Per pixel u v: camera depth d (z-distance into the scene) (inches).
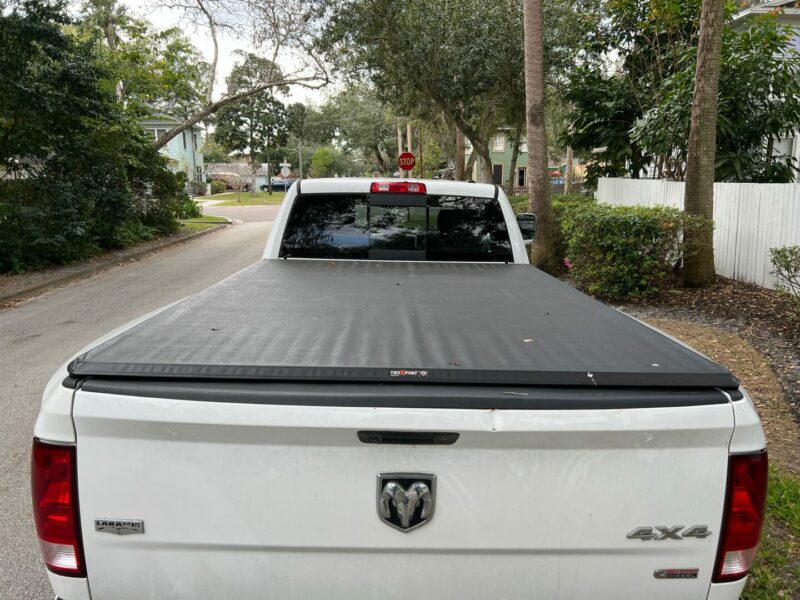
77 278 528.7
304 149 3624.5
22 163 563.5
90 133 581.0
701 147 349.1
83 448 67.4
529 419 66.4
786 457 164.9
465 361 76.9
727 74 422.9
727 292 350.0
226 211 1512.1
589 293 364.5
